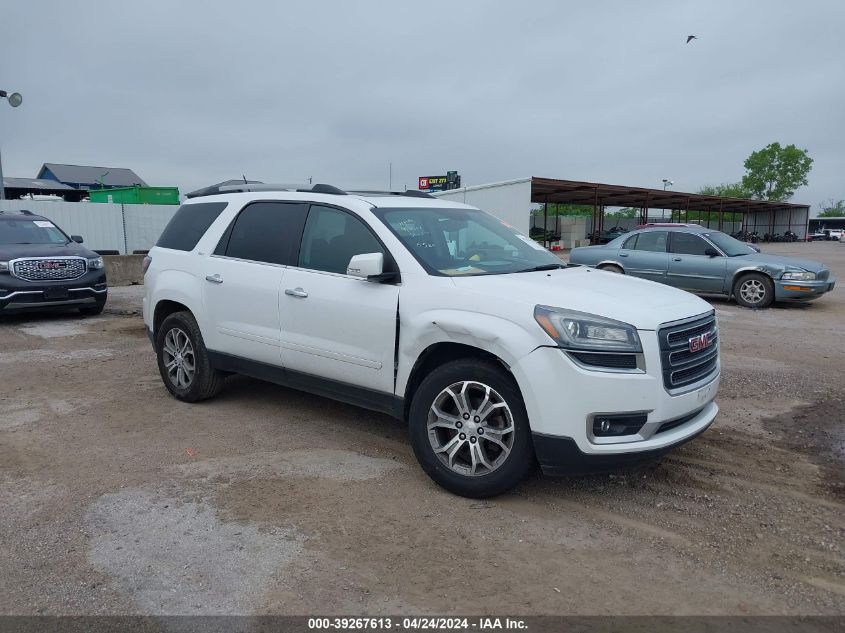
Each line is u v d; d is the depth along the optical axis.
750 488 4.24
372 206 4.83
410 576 3.20
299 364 4.98
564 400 3.62
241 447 4.92
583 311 3.72
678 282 13.67
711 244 13.40
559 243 42.97
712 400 4.42
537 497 4.09
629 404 3.62
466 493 4.01
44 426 5.40
